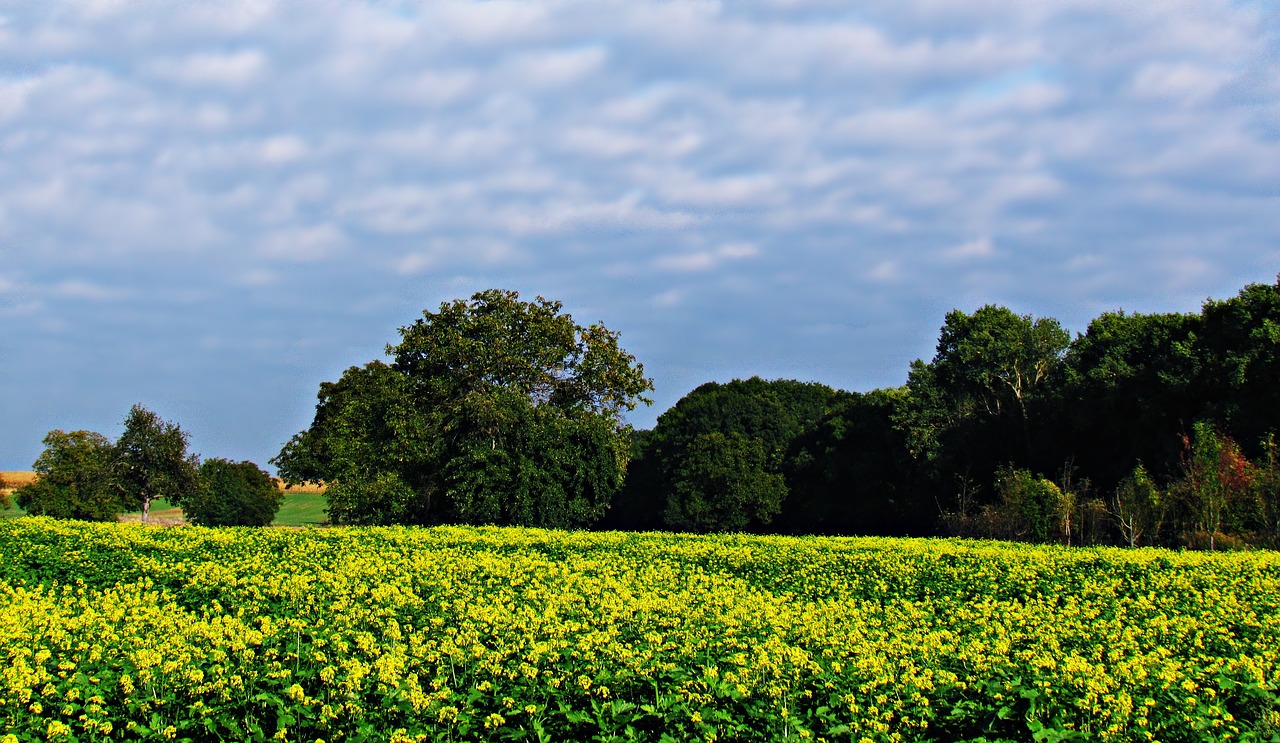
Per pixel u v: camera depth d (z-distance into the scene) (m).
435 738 10.84
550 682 12.08
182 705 11.40
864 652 13.38
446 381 53.16
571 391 56.78
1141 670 12.55
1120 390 57.00
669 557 31.03
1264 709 11.85
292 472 68.88
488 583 22.34
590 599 19.00
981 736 10.88
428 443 52.50
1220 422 50.66
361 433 54.16
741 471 79.12
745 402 99.44
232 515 67.00
